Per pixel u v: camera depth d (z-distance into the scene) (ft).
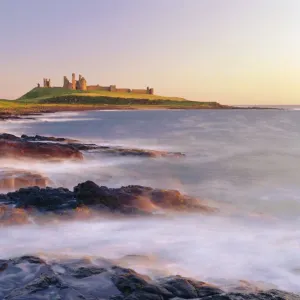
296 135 194.29
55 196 42.47
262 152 119.65
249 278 25.81
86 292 21.03
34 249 30.66
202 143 154.51
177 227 37.73
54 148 82.79
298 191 59.98
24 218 37.01
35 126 273.33
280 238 34.86
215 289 22.12
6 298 20.21
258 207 49.55
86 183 43.68
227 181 69.67
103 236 34.40
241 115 544.21
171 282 22.56
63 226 36.81
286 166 89.45
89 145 114.62
